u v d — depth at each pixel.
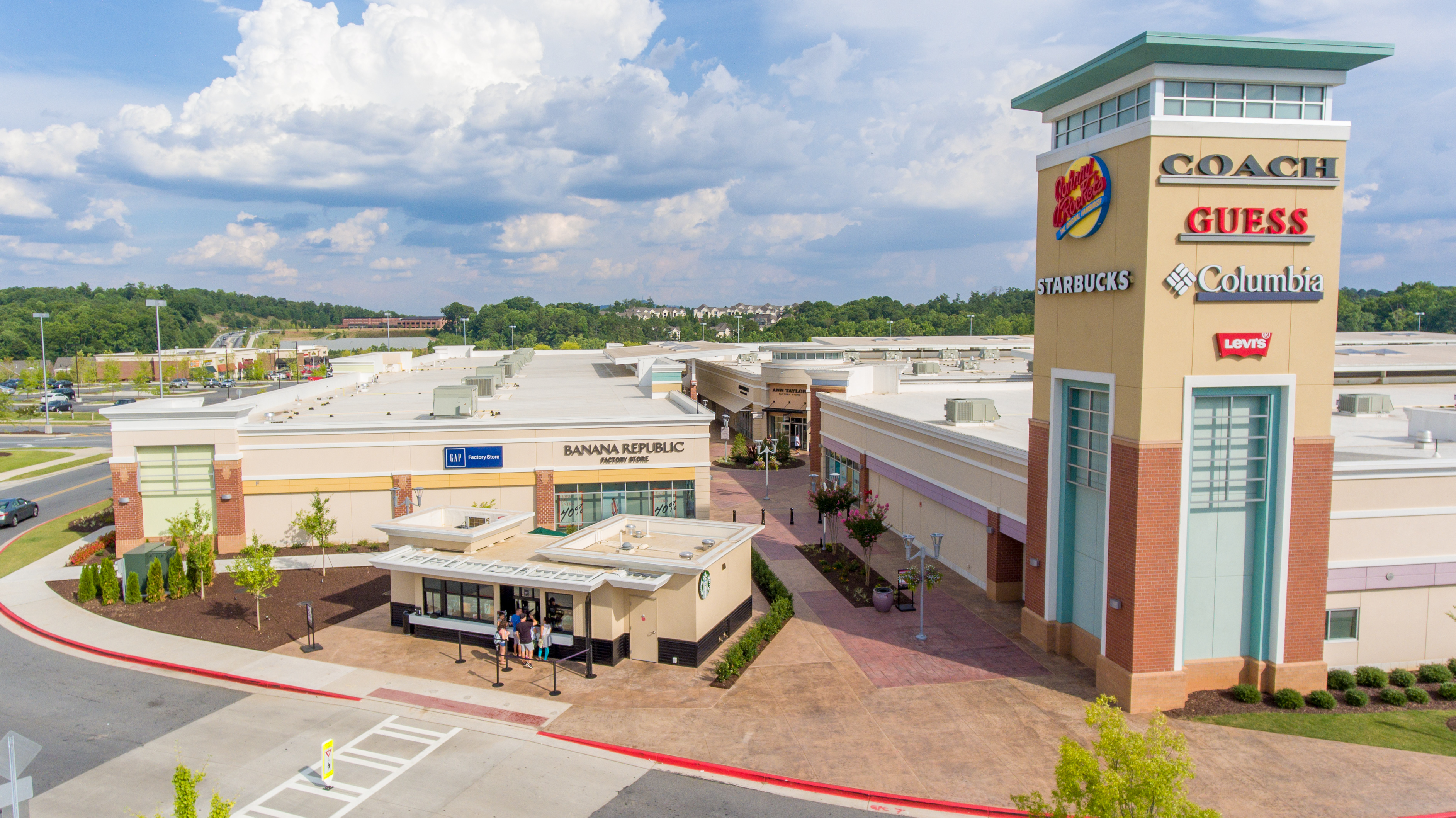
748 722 24.02
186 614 33.41
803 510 53.12
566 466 43.88
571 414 48.72
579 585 27.48
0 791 13.84
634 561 28.52
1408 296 173.75
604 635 28.34
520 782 20.80
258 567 32.12
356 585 37.09
